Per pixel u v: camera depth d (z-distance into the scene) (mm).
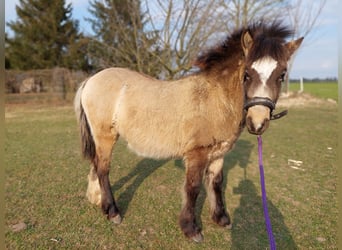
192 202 2473
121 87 2660
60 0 19094
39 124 8414
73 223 2635
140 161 4684
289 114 10133
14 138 6383
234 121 2330
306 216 2883
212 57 2451
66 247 2262
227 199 3268
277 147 5688
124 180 3781
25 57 18891
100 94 2705
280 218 2834
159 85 2609
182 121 2383
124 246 2316
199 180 2432
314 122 8523
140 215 2844
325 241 2451
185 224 2471
